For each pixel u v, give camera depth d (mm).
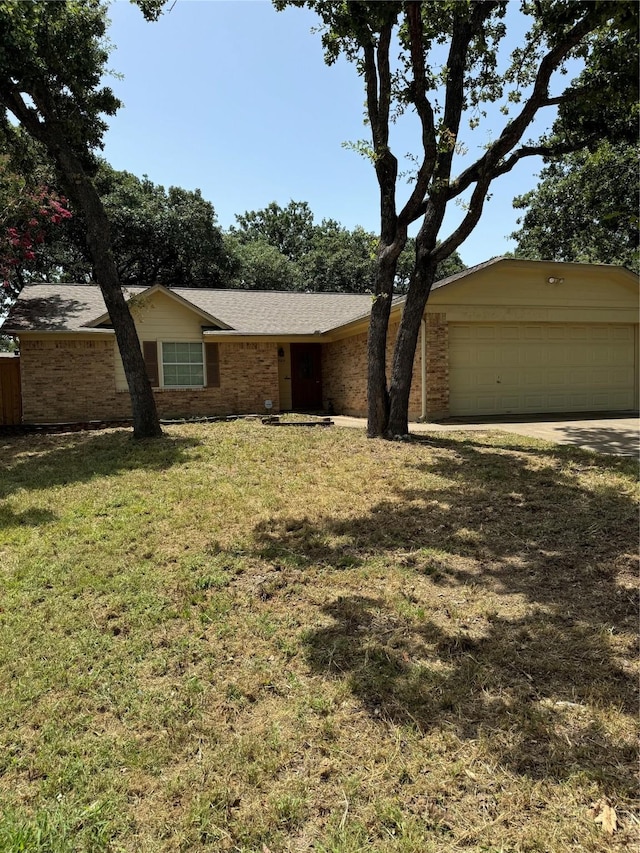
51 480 6977
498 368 12781
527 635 3117
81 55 9102
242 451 8273
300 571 4035
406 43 8578
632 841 1818
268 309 17547
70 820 1967
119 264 29062
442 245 8555
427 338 12031
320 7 7781
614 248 22016
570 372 13305
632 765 2146
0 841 1875
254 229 47375
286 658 2965
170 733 2410
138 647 3104
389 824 1918
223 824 1946
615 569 3957
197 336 15094
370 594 3668
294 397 17438
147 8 8422
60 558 4359
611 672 2756
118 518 5309
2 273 16531
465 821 1916
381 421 9141
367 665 2867
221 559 4262
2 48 8070
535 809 1953
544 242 24078
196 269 29703
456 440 8922
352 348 14984
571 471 6688
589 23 6457
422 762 2189
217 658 2979
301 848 1843
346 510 5418
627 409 13742
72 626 3344
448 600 3574
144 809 2023
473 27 8328
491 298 12430
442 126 7988
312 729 2404
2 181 13586
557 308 12891
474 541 4547
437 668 2822
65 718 2535
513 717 2426
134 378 9844
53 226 21547
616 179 18094
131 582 3902
